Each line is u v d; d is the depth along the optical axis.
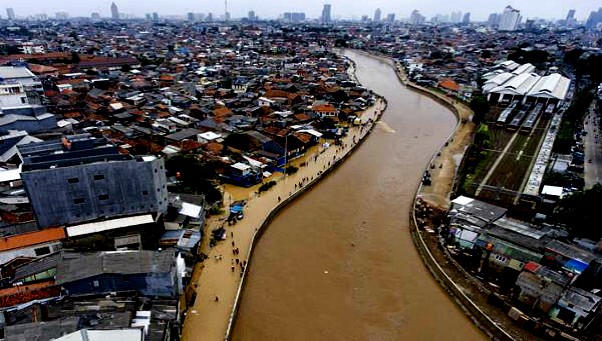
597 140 103.44
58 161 49.22
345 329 44.53
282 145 93.56
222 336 41.50
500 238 51.72
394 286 52.09
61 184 47.41
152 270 40.09
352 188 81.81
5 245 44.09
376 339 43.41
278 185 79.12
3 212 51.75
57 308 37.62
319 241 61.75
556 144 94.50
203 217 60.28
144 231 50.81
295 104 129.75
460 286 50.38
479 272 52.47
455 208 62.84
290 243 60.88
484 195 71.50
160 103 119.31
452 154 101.88
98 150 54.75
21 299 38.41
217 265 53.06
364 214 70.88
